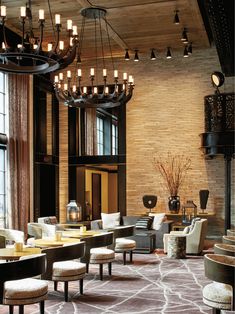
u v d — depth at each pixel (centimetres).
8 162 1047
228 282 405
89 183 1636
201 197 1215
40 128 1230
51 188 1312
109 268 736
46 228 874
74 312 519
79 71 833
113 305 550
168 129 1298
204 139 1144
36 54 534
